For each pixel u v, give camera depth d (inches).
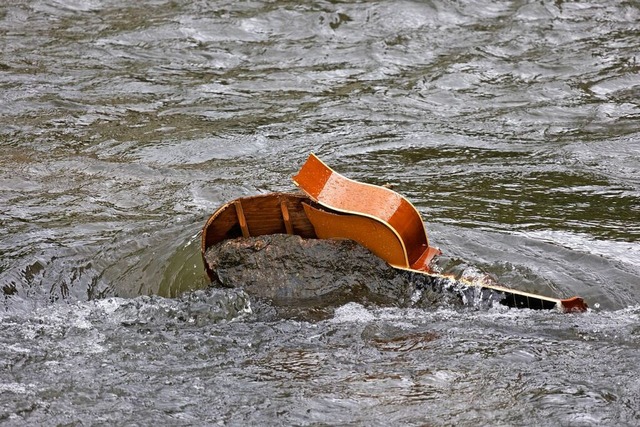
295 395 727.1
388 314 851.4
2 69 1699.1
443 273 932.6
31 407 714.2
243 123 1493.6
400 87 1667.1
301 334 824.9
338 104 1584.6
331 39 1888.5
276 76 1717.5
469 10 2021.4
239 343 812.6
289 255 887.7
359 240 880.9
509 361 768.3
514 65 1766.7
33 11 2001.7
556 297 899.4
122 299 905.5
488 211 1119.6
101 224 1085.1
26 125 1461.6
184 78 1700.3
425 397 719.1
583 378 741.9
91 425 691.4
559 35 1911.9
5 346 807.7
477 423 682.8
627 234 1051.3
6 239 1037.2
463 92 1646.2
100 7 2036.2
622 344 793.6
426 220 1080.8
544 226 1070.4
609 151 1365.7
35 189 1208.8
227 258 893.2
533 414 692.1
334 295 876.6
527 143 1408.7
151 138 1422.2
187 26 1934.1
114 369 770.8
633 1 2075.5
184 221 1086.4
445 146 1395.2
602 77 1707.7
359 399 719.1
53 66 1727.4
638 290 915.4
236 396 727.7
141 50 1824.6
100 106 1553.9
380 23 1959.9
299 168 1304.1
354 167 1304.1
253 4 2043.6
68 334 832.9
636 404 705.0
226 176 1268.5
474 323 831.1
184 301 880.3
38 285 935.7
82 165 1305.4
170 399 725.3
